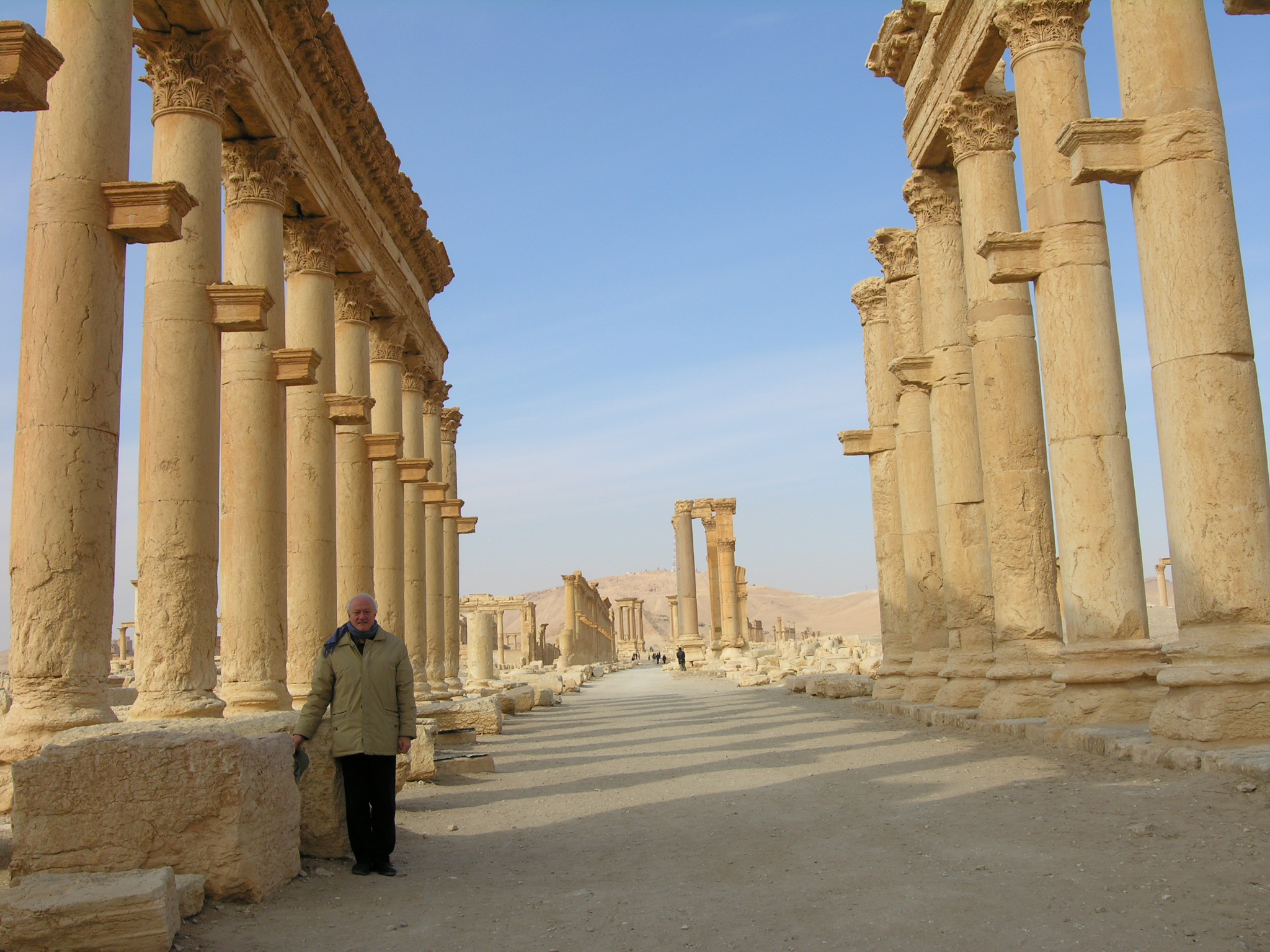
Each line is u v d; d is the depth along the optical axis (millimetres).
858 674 30703
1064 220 12414
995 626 14602
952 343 17203
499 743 17844
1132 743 9938
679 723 20547
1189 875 5895
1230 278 9898
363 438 19875
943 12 15531
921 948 4855
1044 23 12875
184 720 8844
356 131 18547
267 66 14602
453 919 5793
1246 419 9742
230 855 6051
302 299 17438
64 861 5953
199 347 11953
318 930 5590
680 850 7578
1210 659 9492
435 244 24906
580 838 8367
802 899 5883
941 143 16891
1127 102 10602
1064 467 12234
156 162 12430
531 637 80062
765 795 10016
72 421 9188
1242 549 9570
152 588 11414
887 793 9562
